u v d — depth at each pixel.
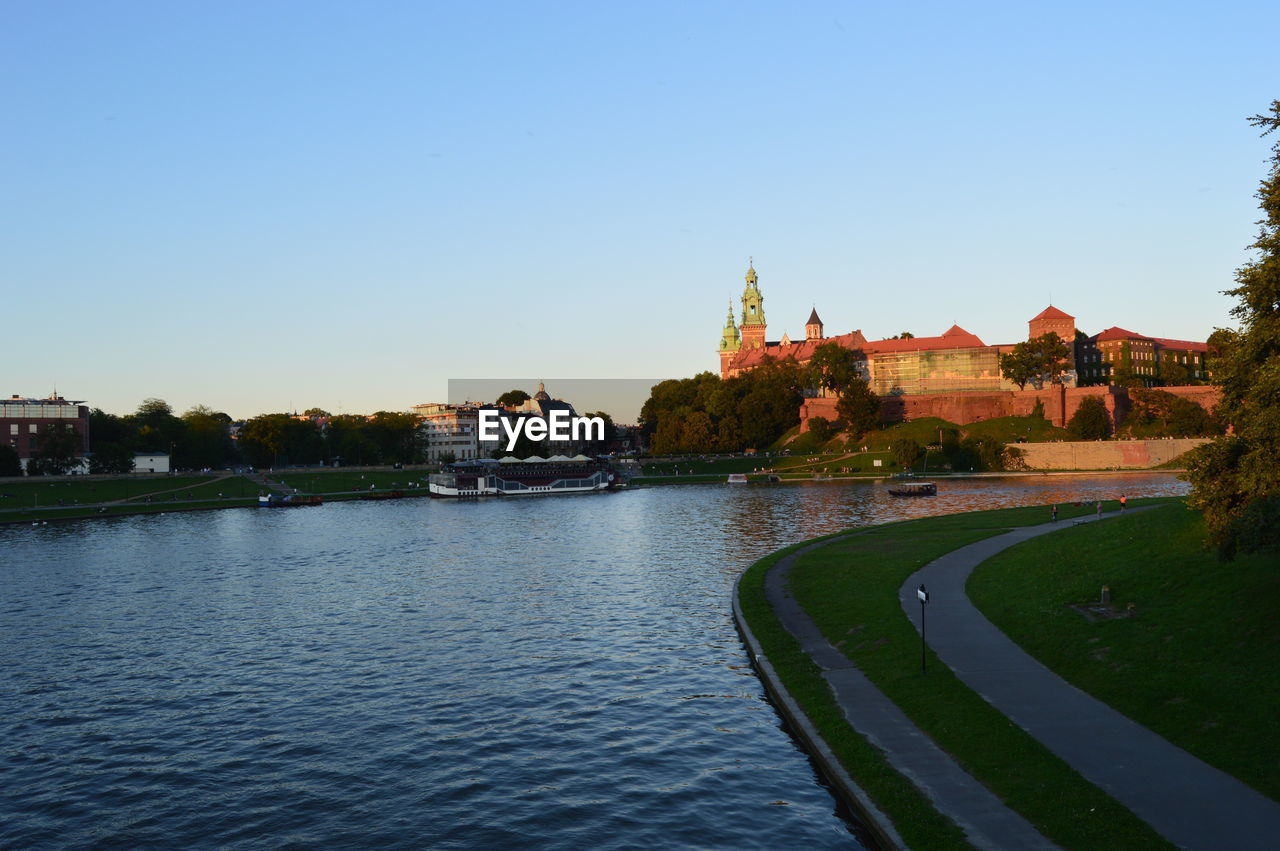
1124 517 64.50
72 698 45.16
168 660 52.22
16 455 194.88
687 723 38.78
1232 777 25.78
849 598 54.75
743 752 34.94
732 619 58.44
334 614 64.44
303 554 98.50
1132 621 40.00
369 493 187.25
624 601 66.12
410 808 31.64
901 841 24.31
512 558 91.75
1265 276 35.47
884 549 73.75
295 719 41.38
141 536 118.50
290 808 31.95
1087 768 27.06
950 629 44.56
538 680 46.34
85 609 67.69
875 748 30.89
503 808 31.33
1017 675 36.62
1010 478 188.25
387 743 37.97
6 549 104.94
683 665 47.94
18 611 67.12
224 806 32.28
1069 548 57.44
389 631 58.47
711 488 192.88
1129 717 31.12
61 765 36.41
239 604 69.00
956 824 24.66
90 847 29.42
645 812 30.48
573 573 80.44
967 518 95.25
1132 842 22.66
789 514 127.81
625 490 198.50
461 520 137.25
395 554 97.19
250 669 50.00
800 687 38.88
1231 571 40.88
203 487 185.25
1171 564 45.47
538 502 172.25
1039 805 25.16
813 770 32.81
